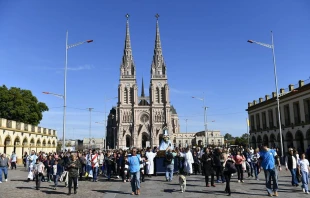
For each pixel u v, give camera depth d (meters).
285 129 51.75
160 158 27.41
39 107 72.94
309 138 45.00
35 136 61.78
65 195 16.47
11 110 63.59
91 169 24.70
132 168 16.08
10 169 40.16
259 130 62.56
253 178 23.64
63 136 38.53
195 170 27.89
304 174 15.98
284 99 52.06
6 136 47.84
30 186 21.06
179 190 17.44
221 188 18.02
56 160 22.92
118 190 18.06
